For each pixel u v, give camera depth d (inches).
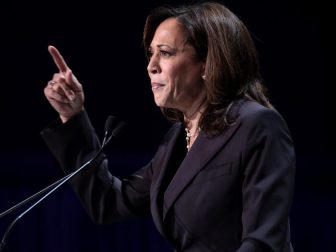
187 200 202.2
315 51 528.4
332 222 474.0
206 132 205.0
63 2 563.5
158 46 212.4
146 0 552.4
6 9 568.7
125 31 556.1
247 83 211.0
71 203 498.6
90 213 249.4
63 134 241.9
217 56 206.4
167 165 221.3
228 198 197.2
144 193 243.6
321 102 525.7
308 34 529.0
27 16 567.5
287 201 189.9
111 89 555.5
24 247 502.6
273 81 533.3
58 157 245.1
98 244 496.4
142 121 548.4
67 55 562.9
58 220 499.2
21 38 568.4
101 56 558.6
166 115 236.8
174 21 212.2
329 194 476.4
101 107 555.8
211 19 209.0
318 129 525.7
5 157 512.1
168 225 208.5
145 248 491.8
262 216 186.7
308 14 529.7
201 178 201.0
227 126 201.2
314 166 482.3
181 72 210.7
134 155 499.5
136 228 494.6
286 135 197.8
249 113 197.9
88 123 245.6
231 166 196.9
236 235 197.6
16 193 507.2
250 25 534.6
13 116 562.6
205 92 214.4
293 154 197.2
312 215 478.3
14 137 562.3
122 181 251.0
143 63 553.0
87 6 560.7
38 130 561.9
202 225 200.1
